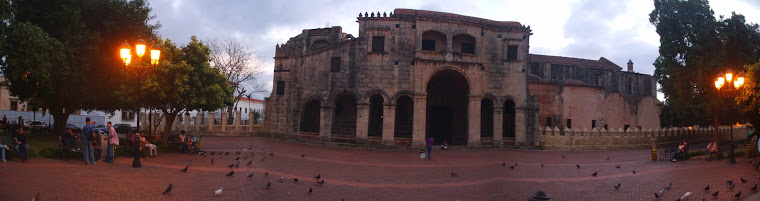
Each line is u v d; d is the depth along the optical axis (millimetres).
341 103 40781
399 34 35625
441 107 41750
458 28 36312
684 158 26484
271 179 15898
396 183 16500
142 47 16891
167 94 24188
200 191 13008
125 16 26328
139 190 12539
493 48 37188
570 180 17641
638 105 52938
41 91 26266
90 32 25234
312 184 15492
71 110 30797
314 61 38094
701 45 33281
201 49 25672
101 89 27375
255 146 31828
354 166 21719
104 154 18688
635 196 14039
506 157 28688
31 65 20500
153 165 18297
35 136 28656
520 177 18516
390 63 35344
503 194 14422
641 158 28703
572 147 36875
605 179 17938
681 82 34281
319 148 32594
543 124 45469
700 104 35656
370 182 16578
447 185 16172
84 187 12383
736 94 24438
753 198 12500
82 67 24750
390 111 34906
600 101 49500
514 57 37625
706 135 50344
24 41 19797
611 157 29641
